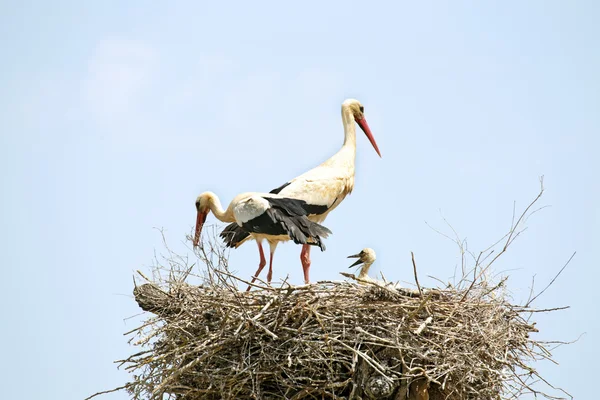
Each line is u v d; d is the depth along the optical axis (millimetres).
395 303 13992
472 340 13875
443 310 14133
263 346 13883
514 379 14203
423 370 13359
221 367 14102
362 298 13961
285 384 13883
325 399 14047
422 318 13992
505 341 14234
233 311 14203
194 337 14312
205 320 14312
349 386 13984
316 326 13938
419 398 13625
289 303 13992
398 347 13375
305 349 13758
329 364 13617
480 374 13859
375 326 13750
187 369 14047
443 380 13750
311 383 13852
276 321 13836
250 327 13938
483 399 14062
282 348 13914
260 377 14000
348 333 13773
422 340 13742
